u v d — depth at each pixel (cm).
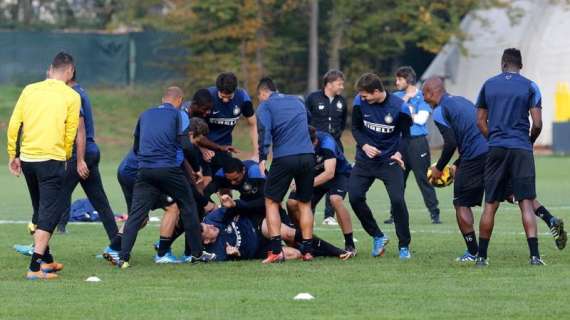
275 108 4047
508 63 3875
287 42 16012
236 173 4050
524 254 4234
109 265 4022
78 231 5353
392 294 3244
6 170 11788
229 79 4444
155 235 5162
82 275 3744
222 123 4594
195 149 4106
